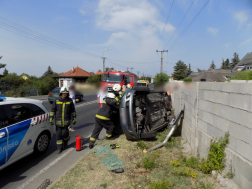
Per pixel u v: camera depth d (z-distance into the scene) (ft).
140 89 18.20
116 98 16.97
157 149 15.84
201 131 13.17
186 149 15.52
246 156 8.69
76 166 12.84
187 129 16.78
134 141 17.84
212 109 11.77
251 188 8.11
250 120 8.39
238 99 9.23
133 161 13.57
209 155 11.68
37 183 11.52
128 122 16.98
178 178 11.09
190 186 10.28
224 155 10.52
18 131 12.85
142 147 16.06
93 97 72.43
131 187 10.32
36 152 14.87
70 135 21.49
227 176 10.10
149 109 18.99
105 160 13.74
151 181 10.90
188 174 11.37
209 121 12.15
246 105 8.64
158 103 21.36
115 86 17.60
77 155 15.72
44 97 80.43
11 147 12.24
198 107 14.01
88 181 10.98
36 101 15.57
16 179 11.95
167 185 10.31
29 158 15.11
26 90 88.58
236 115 9.41
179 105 21.25
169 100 23.08
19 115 13.44
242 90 8.90
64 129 16.12
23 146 13.33
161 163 13.19
